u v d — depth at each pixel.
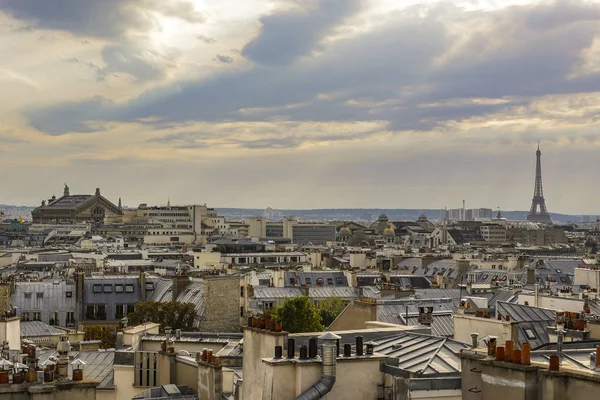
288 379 83.25
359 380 85.19
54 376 79.44
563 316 167.50
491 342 72.62
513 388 67.25
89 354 155.00
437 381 85.56
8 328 172.75
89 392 77.94
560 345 91.38
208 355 113.50
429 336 114.38
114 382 138.50
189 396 119.06
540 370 66.75
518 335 145.38
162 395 121.38
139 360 137.88
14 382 78.12
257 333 94.12
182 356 138.38
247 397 94.50
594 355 86.88
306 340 106.94
